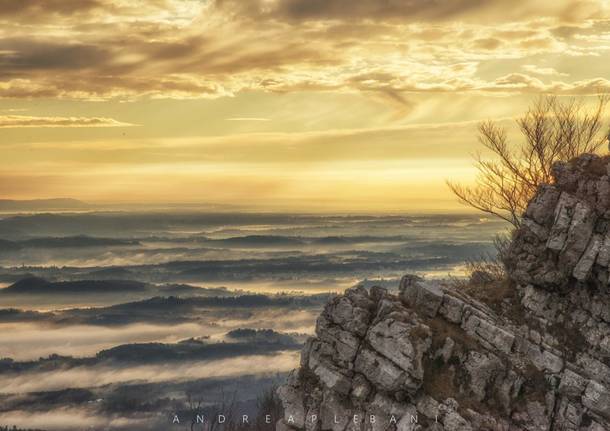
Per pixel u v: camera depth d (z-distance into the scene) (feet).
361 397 130.00
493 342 132.87
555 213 136.67
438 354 130.82
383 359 129.70
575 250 133.59
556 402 128.16
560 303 136.87
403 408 128.26
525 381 130.00
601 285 133.59
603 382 129.08
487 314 137.39
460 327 135.23
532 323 136.46
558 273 135.95
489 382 129.39
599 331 132.77
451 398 127.34
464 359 130.41
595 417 125.90
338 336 135.44
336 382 131.54
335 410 131.34
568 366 130.72
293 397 136.46
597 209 134.51
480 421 125.49
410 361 127.85
